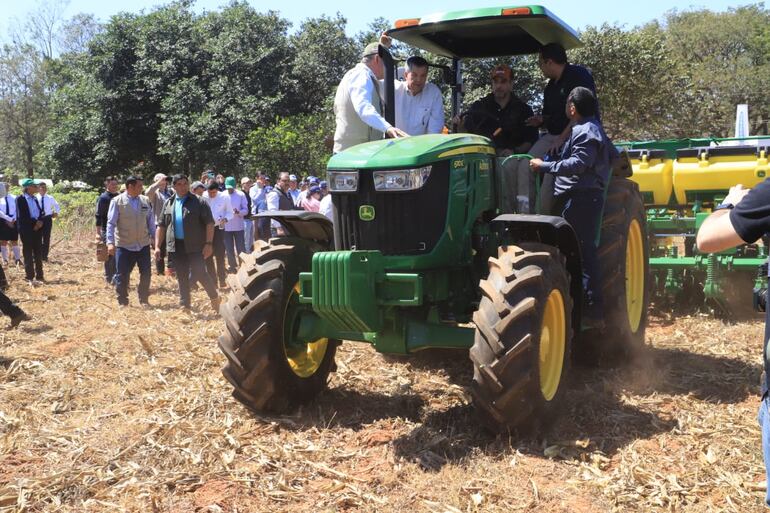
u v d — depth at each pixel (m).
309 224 5.04
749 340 6.62
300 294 4.48
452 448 4.25
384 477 3.87
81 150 34.59
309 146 24.20
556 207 5.43
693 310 7.94
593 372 5.79
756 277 7.33
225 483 3.84
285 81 31.03
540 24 5.32
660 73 23.77
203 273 9.05
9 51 50.72
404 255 4.50
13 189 24.00
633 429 4.53
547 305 4.39
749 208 2.28
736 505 3.52
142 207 9.73
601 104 24.03
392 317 4.52
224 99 29.83
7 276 12.72
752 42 44.94
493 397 4.12
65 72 44.12
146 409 5.09
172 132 29.36
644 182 8.46
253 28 31.91
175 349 6.94
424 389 5.40
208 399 5.18
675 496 3.62
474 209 4.77
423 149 4.52
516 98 5.93
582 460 4.08
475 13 5.22
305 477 3.91
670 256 8.29
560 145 5.27
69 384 5.77
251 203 13.65
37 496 3.69
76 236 20.41
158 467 4.05
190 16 33.59
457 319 4.82
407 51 16.28
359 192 4.55
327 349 5.25
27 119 50.22
